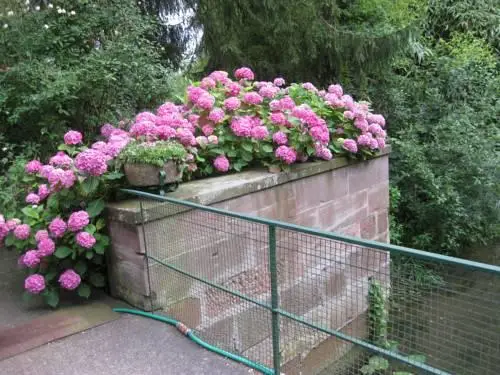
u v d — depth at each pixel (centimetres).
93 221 296
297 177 356
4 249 393
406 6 687
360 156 412
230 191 306
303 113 358
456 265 135
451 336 194
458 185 585
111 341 250
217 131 362
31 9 431
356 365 250
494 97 662
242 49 589
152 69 444
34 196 298
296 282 308
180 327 258
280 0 539
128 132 373
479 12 749
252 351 298
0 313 284
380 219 455
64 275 285
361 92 656
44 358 233
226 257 302
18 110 379
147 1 618
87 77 389
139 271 279
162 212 277
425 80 693
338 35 586
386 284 216
